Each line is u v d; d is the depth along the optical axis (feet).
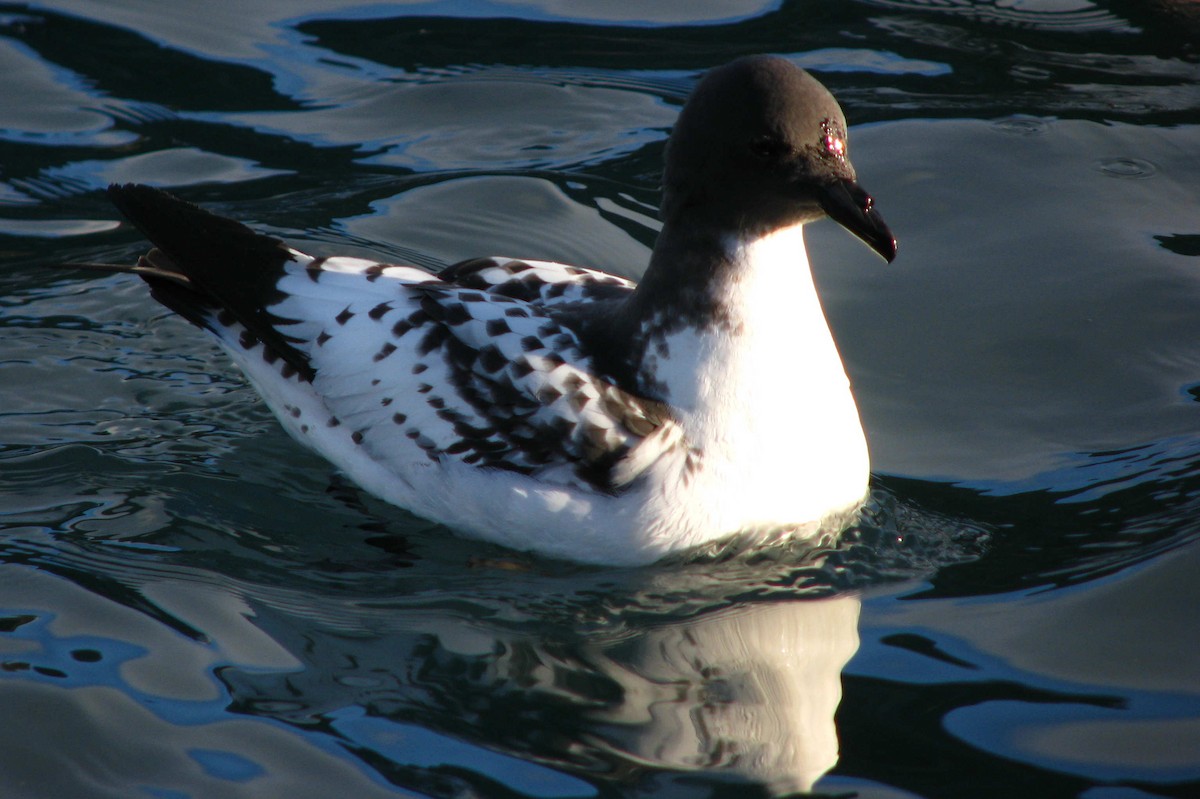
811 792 27.66
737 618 33.32
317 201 49.21
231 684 30.63
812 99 31.60
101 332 43.70
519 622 33.24
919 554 35.32
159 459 38.50
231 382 42.19
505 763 28.43
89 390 41.16
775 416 33.27
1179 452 38.34
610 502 33.24
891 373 42.29
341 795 27.43
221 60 56.90
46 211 48.44
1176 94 55.77
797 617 33.32
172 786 27.58
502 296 35.09
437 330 34.35
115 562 34.68
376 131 53.42
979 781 27.86
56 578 33.91
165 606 33.19
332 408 35.76
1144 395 40.88
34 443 38.78
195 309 37.68
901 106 55.06
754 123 31.27
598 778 28.02
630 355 33.76
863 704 30.25
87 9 59.62
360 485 36.94
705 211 32.53
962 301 45.24
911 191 50.47
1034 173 51.26
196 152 51.55
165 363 42.70
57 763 28.09
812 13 61.62
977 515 36.55
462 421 33.83
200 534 35.91
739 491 33.37
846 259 47.80
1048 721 29.48
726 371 32.96
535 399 33.09
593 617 33.42
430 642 32.42
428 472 34.73
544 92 55.83
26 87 54.39
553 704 30.37
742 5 62.23
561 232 48.01
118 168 50.52
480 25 60.34
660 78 56.70
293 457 38.86
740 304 32.81
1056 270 46.34
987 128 53.72
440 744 28.99
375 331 34.91
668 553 34.06
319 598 33.91
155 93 54.65
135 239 47.60
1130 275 45.83
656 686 31.04
